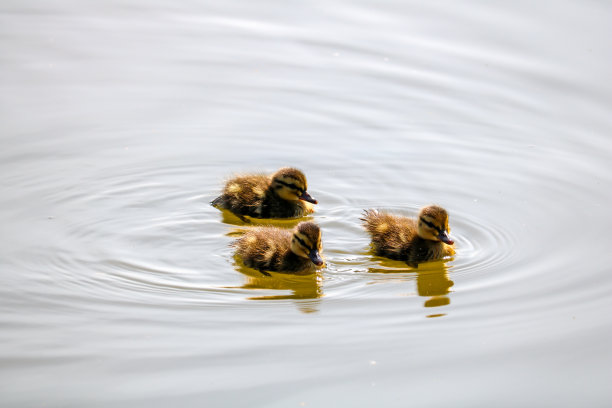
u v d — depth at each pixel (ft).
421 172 58.18
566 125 62.80
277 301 43.37
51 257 46.93
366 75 70.95
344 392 35.40
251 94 68.64
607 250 47.83
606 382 36.40
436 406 34.65
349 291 44.75
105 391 35.27
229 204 54.08
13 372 36.55
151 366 37.11
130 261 47.06
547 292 43.93
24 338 39.22
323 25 79.66
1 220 50.78
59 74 71.00
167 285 44.70
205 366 37.22
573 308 42.24
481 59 71.77
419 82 69.56
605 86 66.59
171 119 64.90
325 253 49.26
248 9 83.71
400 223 50.08
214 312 42.04
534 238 49.67
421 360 37.83
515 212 52.80
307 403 34.63
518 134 62.18
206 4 85.20
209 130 63.41
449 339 39.63
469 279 45.80
